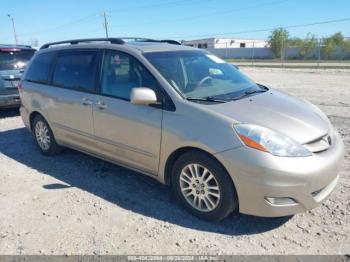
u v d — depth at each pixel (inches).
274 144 116.3
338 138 139.6
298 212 119.6
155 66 147.3
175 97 136.3
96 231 129.0
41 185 171.0
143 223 133.7
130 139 152.3
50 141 207.8
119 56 160.6
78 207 147.3
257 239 121.8
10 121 321.4
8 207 149.2
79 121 178.2
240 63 1503.4
